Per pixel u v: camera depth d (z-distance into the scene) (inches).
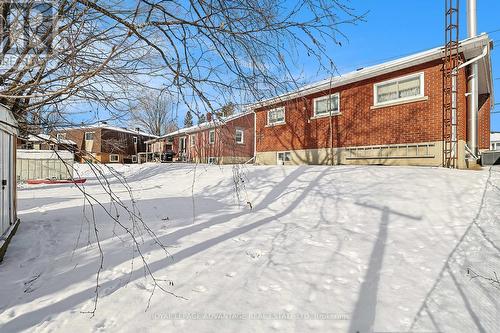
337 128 558.9
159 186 530.9
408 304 119.4
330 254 169.2
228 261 163.8
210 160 682.2
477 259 157.2
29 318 115.7
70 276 153.3
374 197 275.9
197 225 242.8
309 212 267.3
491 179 293.4
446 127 413.1
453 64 410.3
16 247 199.2
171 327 107.7
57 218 283.3
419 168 374.9
